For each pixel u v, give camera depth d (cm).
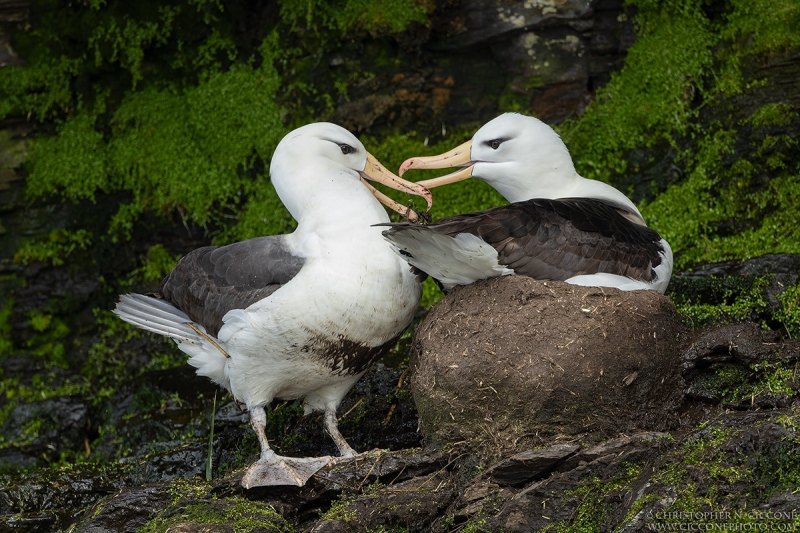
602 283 930
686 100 1380
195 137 1515
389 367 1212
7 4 1552
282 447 1127
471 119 1482
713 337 952
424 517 878
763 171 1313
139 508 957
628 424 889
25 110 1537
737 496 757
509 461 851
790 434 773
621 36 1437
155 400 1318
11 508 1120
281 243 1012
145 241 1510
